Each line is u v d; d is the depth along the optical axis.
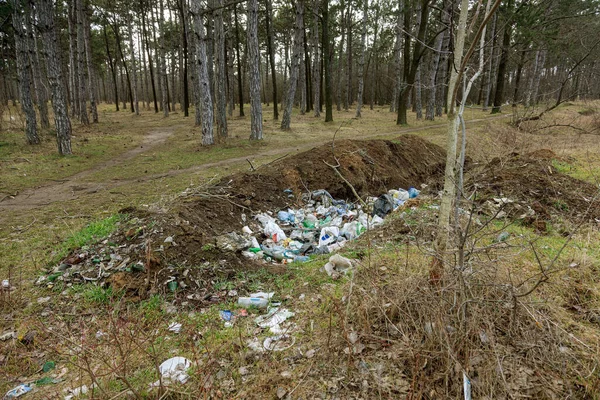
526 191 6.10
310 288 3.72
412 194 8.34
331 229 5.71
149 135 18.72
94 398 2.25
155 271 3.89
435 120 22.45
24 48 13.08
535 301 2.96
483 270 2.75
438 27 19.47
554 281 3.45
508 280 3.09
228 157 12.05
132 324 3.09
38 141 13.79
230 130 19.44
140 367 2.67
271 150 13.23
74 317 3.42
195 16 13.34
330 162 8.49
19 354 2.95
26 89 13.30
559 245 4.37
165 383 2.44
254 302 3.48
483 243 3.92
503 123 14.91
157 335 3.09
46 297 3.74
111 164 11.23
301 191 7.73
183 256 4.14
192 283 3.84
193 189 7.05
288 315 3.25
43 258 4.61
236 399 2.33
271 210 6.89
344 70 49.12
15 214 6.51
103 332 3.07
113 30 35.06
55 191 8.14
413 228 4.80
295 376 2.50
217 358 2.73
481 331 2.51
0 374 2.74
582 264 3.75
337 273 3.90
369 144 9.77
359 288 3.03
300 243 5.59
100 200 7.34
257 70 15.08
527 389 2.24
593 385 2.23
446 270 2.68
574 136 10.98
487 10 2.38
